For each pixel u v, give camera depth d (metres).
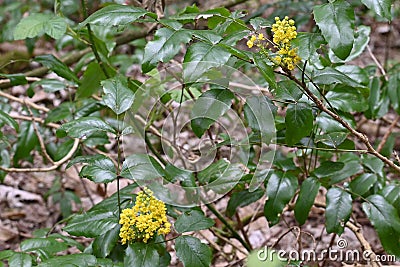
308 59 0.73
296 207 0.94
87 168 0.82
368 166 1.01
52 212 1.54
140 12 0.75
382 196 0.96
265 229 1.41
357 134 0.83
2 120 0.95
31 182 1.63
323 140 0.91
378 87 1.16
